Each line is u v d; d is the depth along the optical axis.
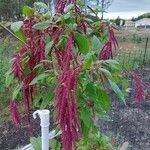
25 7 1.39
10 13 11.97
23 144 4.11
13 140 4.20
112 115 5.37
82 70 1.21
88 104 1.40
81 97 1.36
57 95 1.11
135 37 14.27
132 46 12.12
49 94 1.39
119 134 4.61
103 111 1.51
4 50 5.16
